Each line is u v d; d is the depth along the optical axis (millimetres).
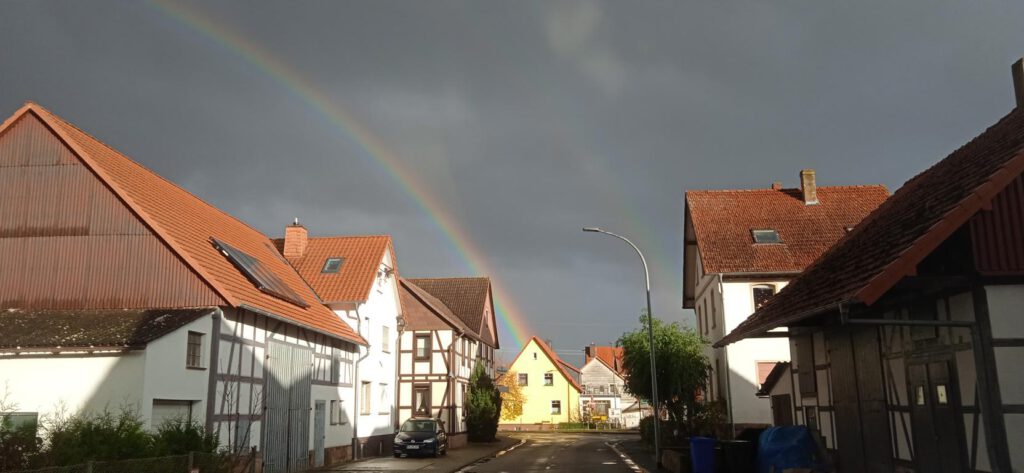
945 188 11844
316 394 24734
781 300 16672
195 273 18266
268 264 25578
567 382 72625
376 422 31500
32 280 18359
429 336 40562
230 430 18469
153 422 15875
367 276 30094
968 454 10094
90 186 18797
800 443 15695
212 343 17734
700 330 39562
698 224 35250
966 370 10133
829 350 15438
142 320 16812
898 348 12125
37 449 11922
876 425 12961
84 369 15320
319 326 24188
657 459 24125
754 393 30906
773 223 34938
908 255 9453
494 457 30797
